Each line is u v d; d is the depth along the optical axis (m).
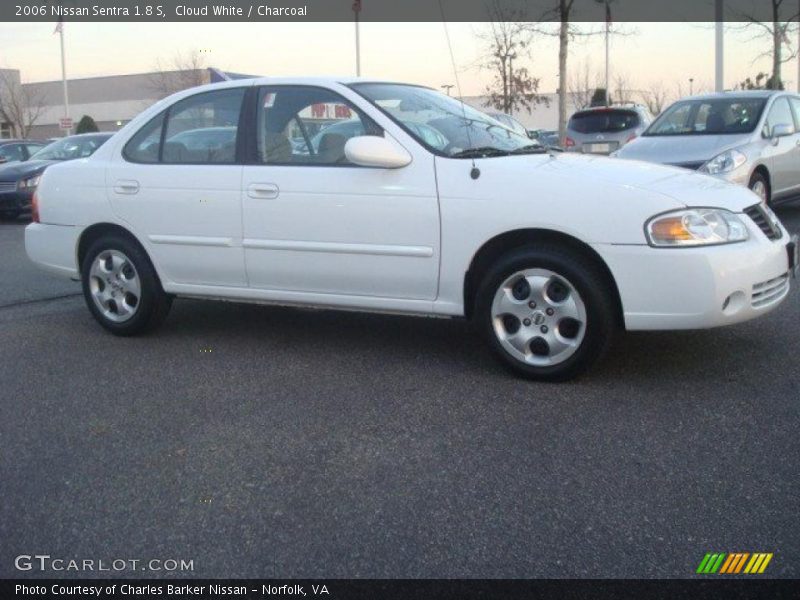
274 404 4.54
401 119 5.04
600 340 4.49
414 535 3.15
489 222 4.61
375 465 3.74
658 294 4.32
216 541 3.16
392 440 4.00
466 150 4.97
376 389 4.73
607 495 3.39
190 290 5.64
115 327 5.95
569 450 3.82
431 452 3.86
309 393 4.70
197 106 5.62
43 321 6.58
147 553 3.10
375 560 3.00
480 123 5.48
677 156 9.23
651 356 5.11
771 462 3.63
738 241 4.41
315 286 5.20
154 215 5.61
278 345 5.70
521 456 3.78
